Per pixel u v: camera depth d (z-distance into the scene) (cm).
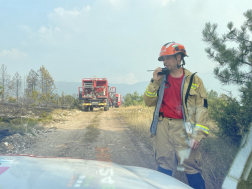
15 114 1160
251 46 429
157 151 261
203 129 241
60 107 2005
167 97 255
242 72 426
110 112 2055
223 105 439
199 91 250
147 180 122
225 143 416
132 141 676
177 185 126
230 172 315
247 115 397
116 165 140
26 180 85
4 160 110
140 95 2998
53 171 101
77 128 984
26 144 617
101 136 771
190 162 246
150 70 264
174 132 250
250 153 341
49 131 870
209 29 452
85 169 112
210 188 289
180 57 258
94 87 2397
